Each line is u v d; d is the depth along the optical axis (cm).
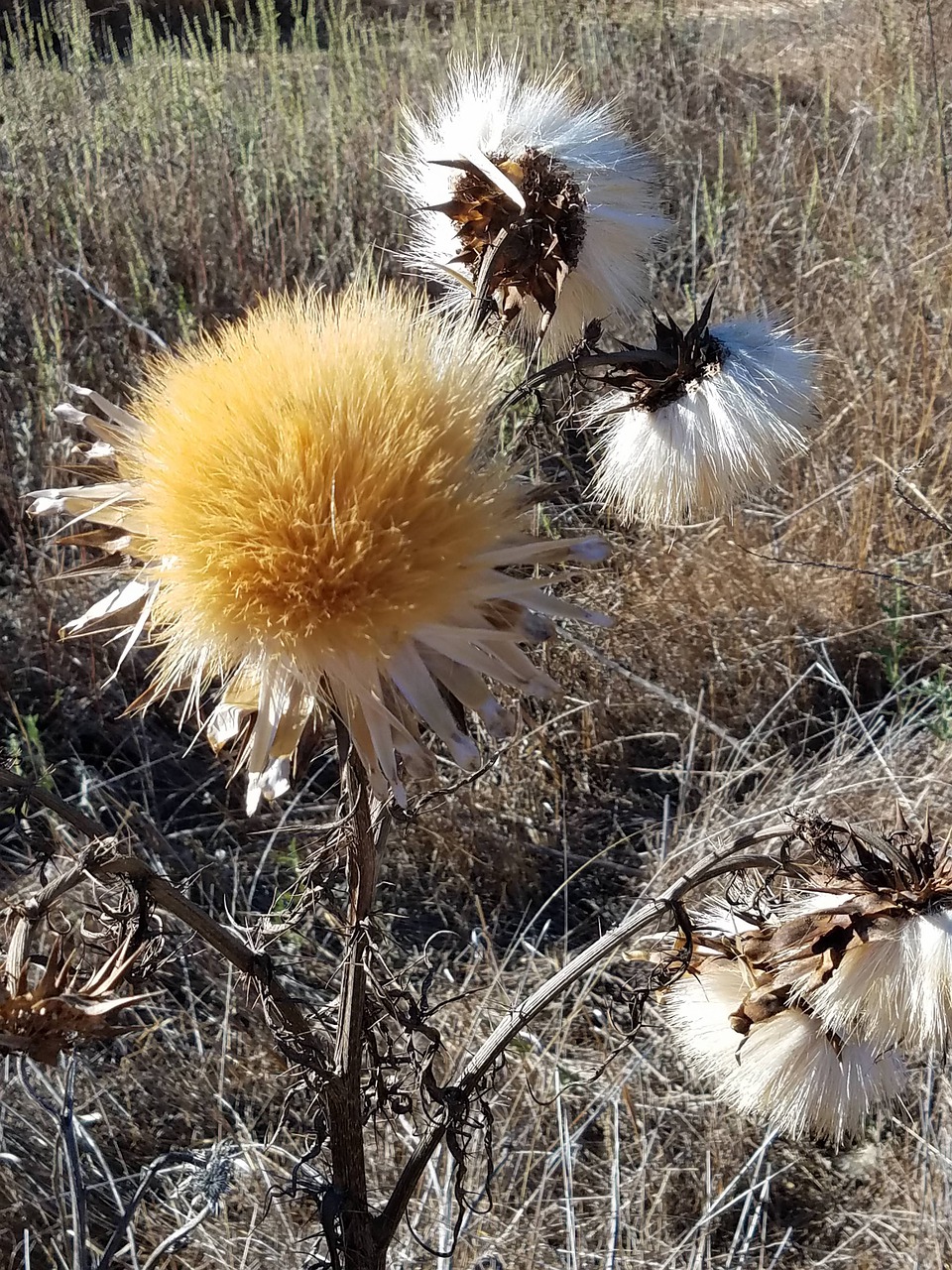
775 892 36
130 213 114
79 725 79
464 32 143
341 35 158
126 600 27
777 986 31
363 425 24
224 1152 48
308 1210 53
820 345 98
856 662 84
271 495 24
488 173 33
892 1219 54
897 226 109
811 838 30
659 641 82
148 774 74
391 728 24
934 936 28
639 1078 59
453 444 25
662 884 67
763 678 82
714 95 158
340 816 28
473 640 25
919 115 131
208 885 70
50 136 127
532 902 73
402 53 160
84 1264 45
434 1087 31
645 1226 52
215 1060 61
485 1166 54
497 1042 31
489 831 73
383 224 113
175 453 25
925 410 91
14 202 108
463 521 24
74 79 142
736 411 33
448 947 70
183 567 25
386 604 24
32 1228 53
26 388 93
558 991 31
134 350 96
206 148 125
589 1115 58
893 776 66
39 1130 56
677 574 84
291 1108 59
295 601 24
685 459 33
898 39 154
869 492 87
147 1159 58
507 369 27
